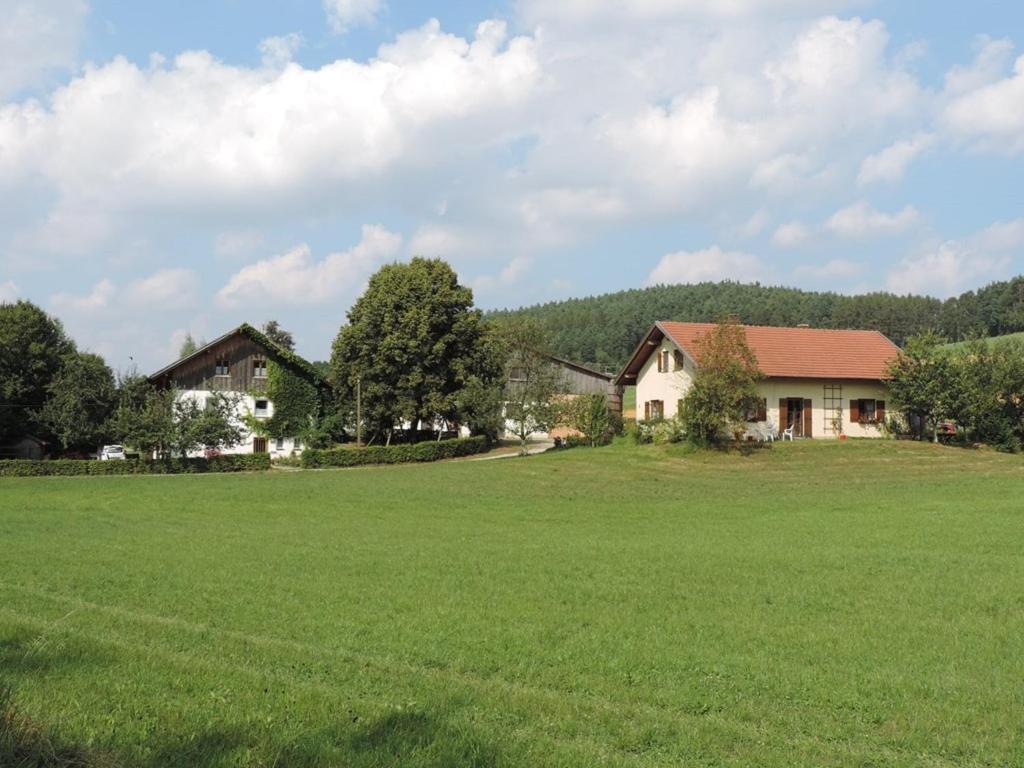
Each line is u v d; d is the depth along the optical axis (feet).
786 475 142.72
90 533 88.22
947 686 34.04
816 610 48.88
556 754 25.57
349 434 256.93
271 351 235.61
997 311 423.64
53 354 246.47
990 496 112.06
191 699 30.63
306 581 58.65
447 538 82.69
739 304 592.60
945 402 172.86
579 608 49.55
